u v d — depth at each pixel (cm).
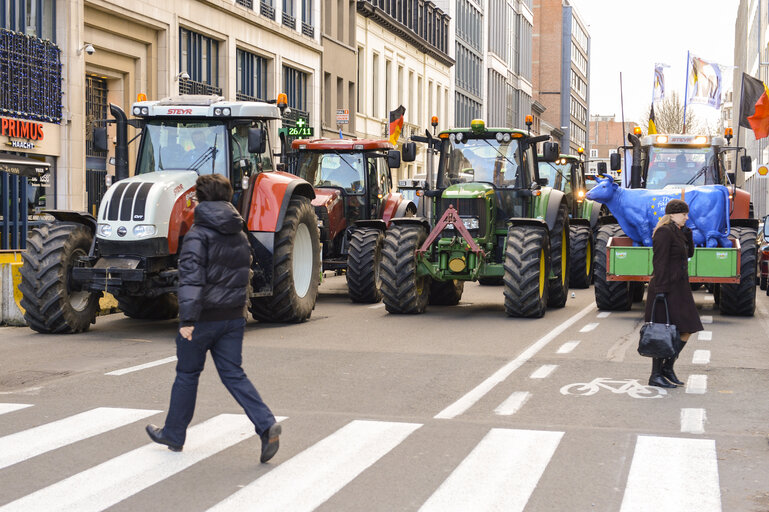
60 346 1201
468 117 7025
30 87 2338
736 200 1956
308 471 629
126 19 2755
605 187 1592
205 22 3159
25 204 1855
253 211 1383
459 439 719
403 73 5447
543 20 11350
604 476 620
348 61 4547
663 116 6888
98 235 1254
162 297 1502
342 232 1939
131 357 1106
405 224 1614
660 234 958
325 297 1956
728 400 880
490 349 1192
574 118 12256
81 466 636
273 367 1047
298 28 3934
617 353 1162
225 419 780
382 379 977
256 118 1398
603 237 1666
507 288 1517
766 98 3061
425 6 5828
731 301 1595
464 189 1577
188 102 1363
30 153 2359
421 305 1605
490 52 7600
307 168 1980
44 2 2438
